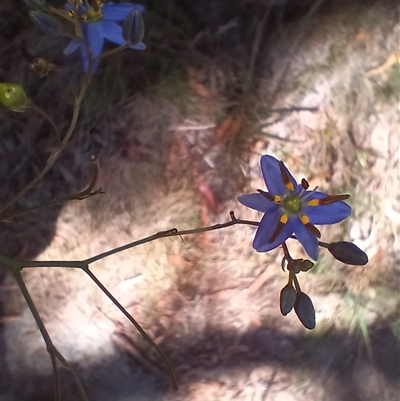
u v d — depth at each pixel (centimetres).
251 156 16
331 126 16
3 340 15
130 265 16
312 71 16
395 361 17
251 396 16
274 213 10
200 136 16
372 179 17
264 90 16
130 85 16
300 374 17
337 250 9
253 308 16
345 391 17
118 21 10
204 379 16
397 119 17
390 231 17
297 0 16
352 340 17
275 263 16
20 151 15
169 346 16
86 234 16
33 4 9
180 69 16
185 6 16
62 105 15
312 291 17
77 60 15
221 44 16
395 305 17
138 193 16
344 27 16
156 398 16
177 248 16
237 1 16
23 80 15
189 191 16
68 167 15
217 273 16
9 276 16
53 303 16
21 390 15
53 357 9
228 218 16
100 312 16
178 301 16
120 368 16
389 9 16
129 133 16
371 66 16
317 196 10
